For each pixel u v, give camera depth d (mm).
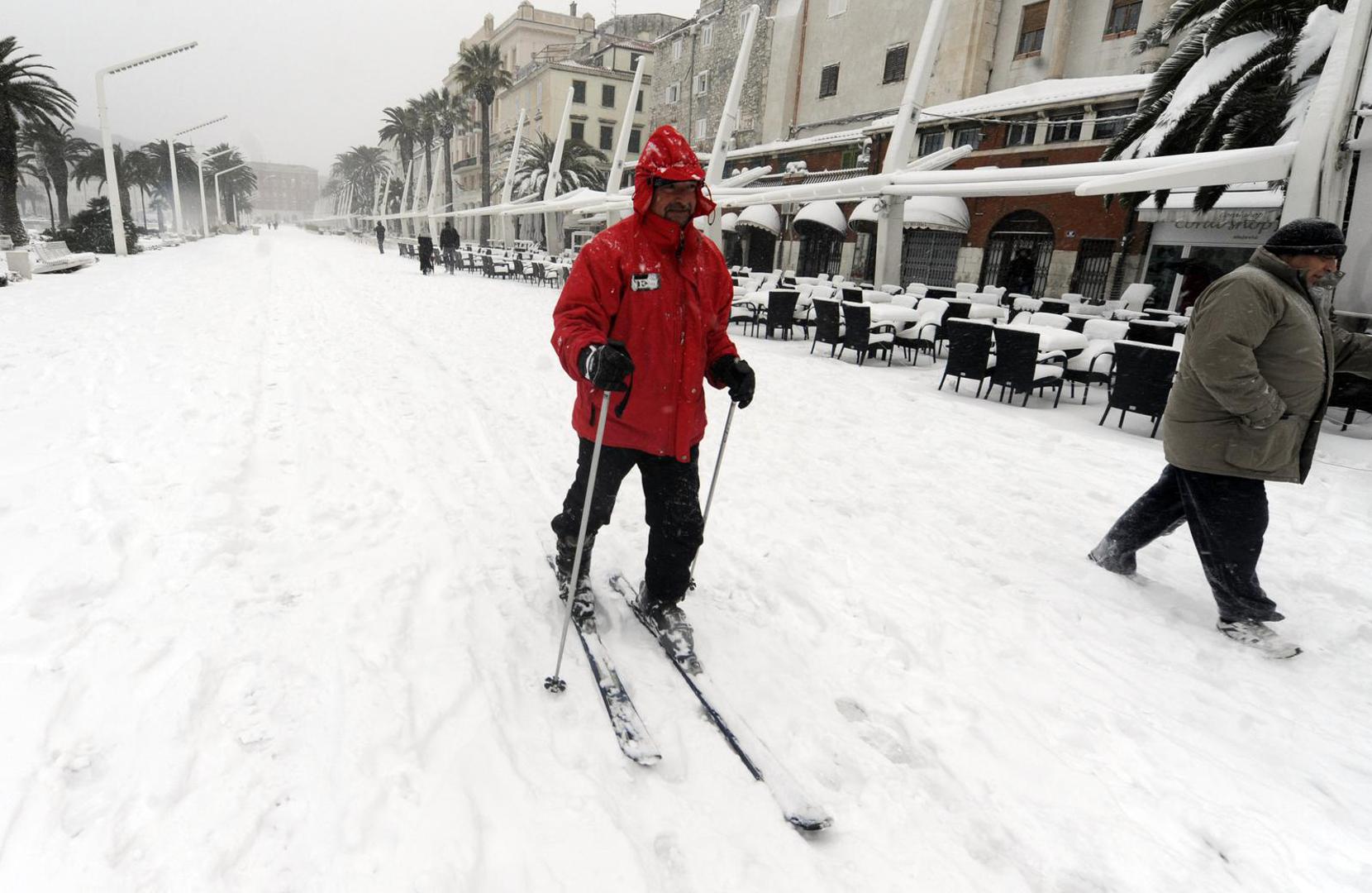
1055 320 8812
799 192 13602
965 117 18906
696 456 2260
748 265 28656
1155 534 3070
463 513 3348
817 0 27156
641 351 2074
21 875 1349
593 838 1576
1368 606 3016
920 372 8531
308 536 3002
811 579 3014
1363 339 5211
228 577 2562
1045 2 20016
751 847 1615
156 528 2891
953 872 1611
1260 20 8531
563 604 2520
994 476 4582
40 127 25141
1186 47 9609
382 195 90125
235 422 4488
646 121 50719
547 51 56969
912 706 2209
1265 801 1886
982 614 2799
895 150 13195
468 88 41156
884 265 13672
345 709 1904
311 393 5441
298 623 2307
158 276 15266
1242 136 8648
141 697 1875
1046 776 1938
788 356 9148
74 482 3307
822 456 4840
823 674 2346
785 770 1812
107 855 1408
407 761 1746
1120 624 2781
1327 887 1618
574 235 36688
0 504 3000
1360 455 5375
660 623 2352
